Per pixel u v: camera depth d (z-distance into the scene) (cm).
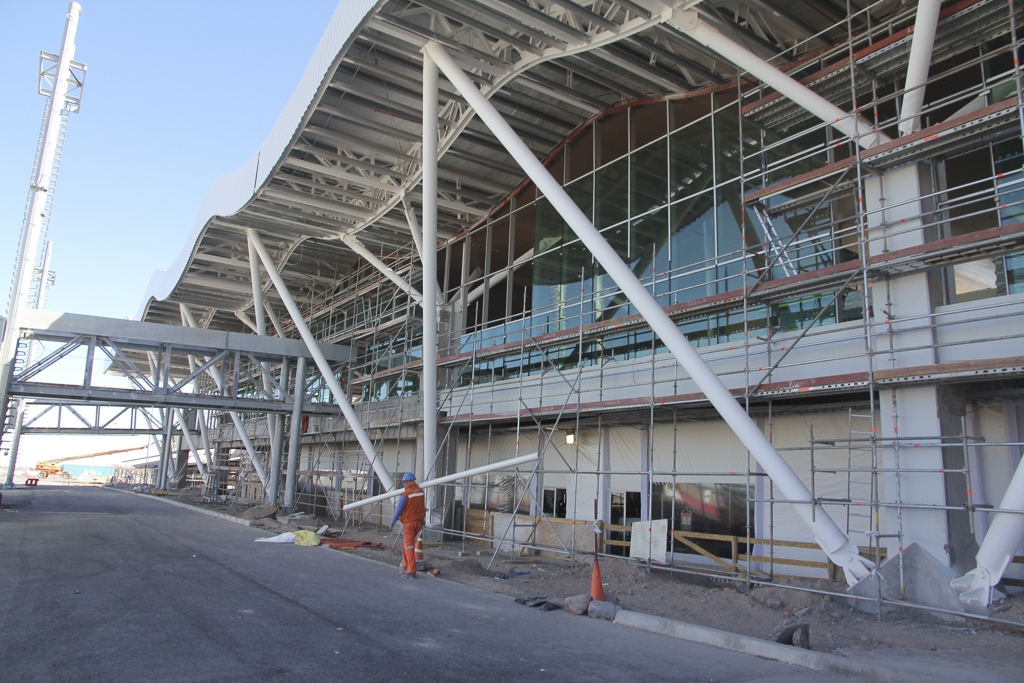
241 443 4378
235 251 3219
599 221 1955
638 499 1712
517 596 1023
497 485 2208
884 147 1102
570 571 1361
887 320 1128
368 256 2698
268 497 2762
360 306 3306
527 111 1997
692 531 1573
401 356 2795
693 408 1481
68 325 2394
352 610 845
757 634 798
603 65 1689
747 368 1226
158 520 2239
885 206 1179
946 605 932
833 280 1172
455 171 2231
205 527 2030
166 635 673
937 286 1124
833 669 645
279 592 947
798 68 1334
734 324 1505
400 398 2441
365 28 1641
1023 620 855
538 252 2166
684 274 1514
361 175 2305
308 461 3566
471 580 1167
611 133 1966
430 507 2030
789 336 1372
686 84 1705
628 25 1385
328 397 3372
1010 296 1038
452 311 2539
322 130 2028
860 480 1280
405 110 1961
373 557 1477
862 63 1223
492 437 2267
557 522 1794
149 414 5450
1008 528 889
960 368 966
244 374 3672
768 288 1246
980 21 1105
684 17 1288
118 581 982
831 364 1282
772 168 1310
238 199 2466
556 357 1969
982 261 1174
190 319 4031
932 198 1144
